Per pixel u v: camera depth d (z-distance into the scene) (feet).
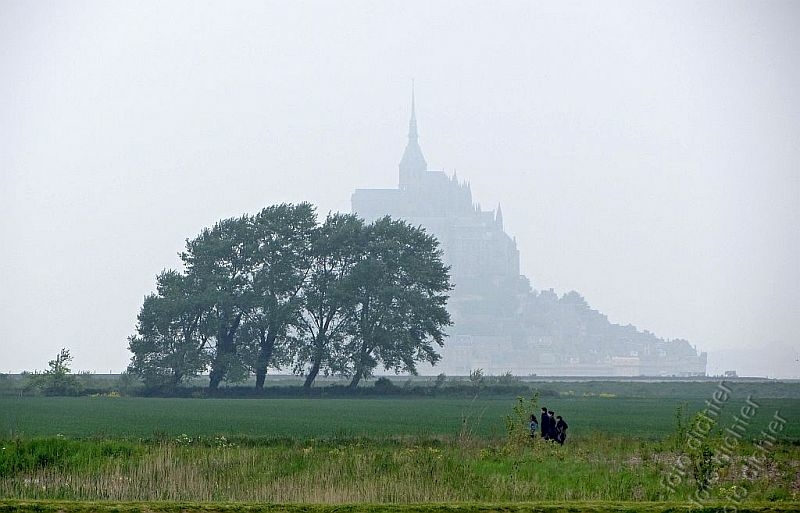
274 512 382.01
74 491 472.03
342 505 400.26
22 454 578.66
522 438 654.12
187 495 462.60
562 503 409.90
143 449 615.16
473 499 450.71
